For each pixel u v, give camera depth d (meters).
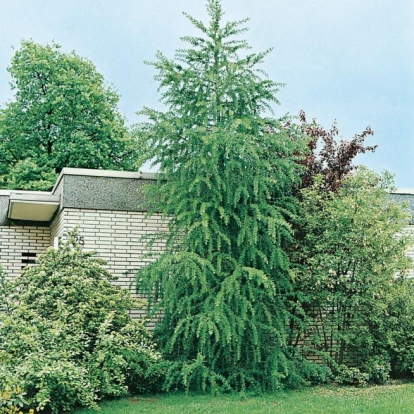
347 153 12.44
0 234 14.10
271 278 10.07
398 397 9.30
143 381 9.56
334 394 9.64
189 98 10.39
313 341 10.77
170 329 10.05
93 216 11.33
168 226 10.45
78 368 8.02
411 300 10.92
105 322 8.76
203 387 9.28
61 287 9.20
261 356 10.00
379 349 10.95
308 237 10.78
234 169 10.14
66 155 23.73
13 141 24.38
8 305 9.32
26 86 24.39
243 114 10.36
